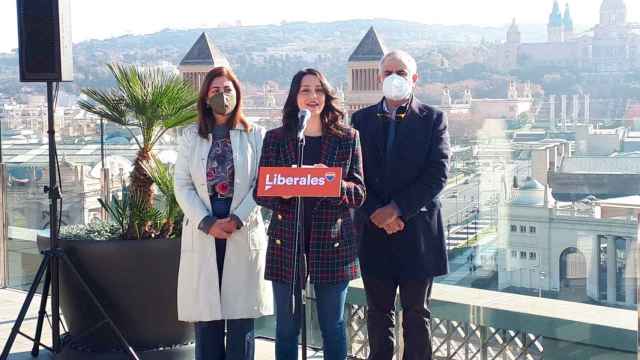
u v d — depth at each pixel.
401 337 5.02
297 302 4.06
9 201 7.00
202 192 4.54
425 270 4.33
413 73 4.36
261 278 4.59
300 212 3.99
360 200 4.11
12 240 7.08
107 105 5.24
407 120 4.31
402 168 4.30
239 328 4.62
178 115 5.21
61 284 5.22
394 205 4.24
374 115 4.41
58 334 5.20
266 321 5.79
